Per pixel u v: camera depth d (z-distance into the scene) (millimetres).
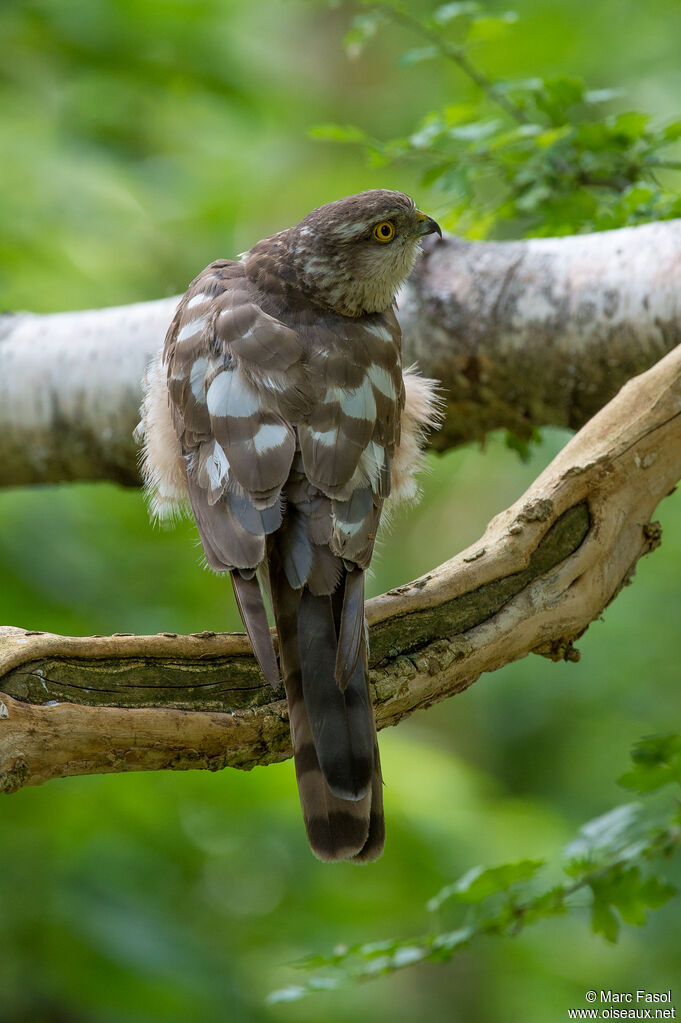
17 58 12188
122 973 9586
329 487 5484
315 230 6477
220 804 10703
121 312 8969
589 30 15188
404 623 5586
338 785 4918
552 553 5891
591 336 7574
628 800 15383
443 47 8336
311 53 15859
